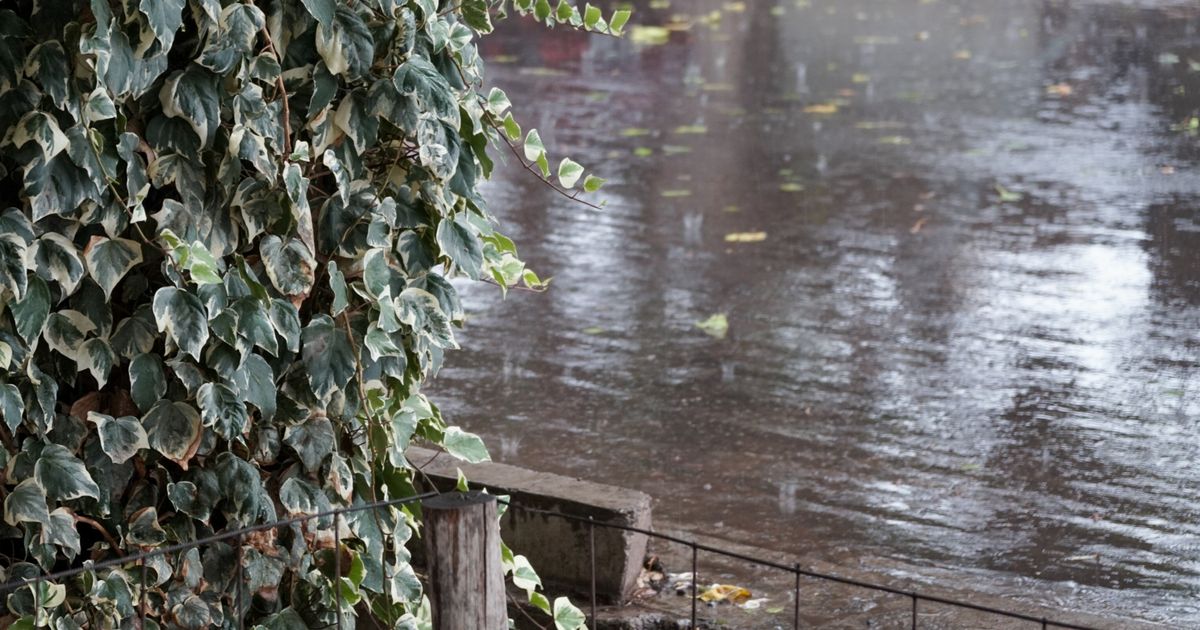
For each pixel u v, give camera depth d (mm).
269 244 3254
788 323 8156
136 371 3168
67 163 3021
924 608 4852
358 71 3230
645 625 4738
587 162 12109
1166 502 5871
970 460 6309
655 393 7164
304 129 3383
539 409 6980
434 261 3508
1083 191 10828
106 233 3125
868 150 12336
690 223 10266
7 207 3105
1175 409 6867
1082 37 18062
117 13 3041
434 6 3395
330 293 3453
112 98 3062
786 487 6027
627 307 8500
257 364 3268
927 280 8867
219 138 3211
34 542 3150
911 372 7379
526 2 3799
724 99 14766
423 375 3639
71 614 3250
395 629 3596
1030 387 7164
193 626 3336
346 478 3467
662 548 5387
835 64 16734
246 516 3314
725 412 6898
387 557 3629
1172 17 19609
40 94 3021
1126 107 13914
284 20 3258
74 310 3133
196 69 3152
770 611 4801
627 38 18688
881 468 6230
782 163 11953
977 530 5609
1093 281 8797
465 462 5258
